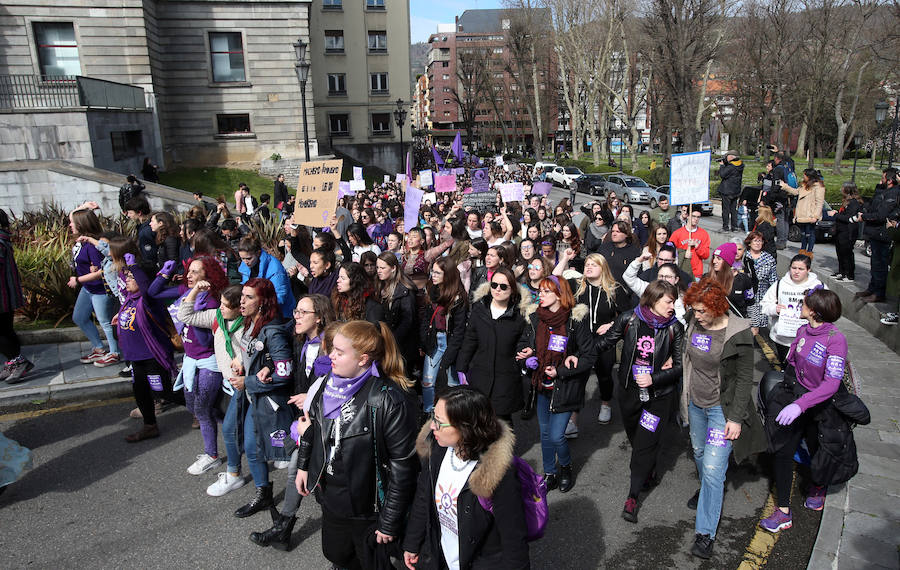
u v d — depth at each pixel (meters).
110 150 21.61
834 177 37.56
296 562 4.30
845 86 39.78
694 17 28.94
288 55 31.39
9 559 4.32
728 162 18.55
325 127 45.34
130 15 25.98
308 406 3.55
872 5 28.97
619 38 49.84
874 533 4.36
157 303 5.92
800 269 6.09
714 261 6.76
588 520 4.80
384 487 3.30
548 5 52.34
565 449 5.12
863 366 7.72
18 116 18.70
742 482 5.39
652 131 67.38
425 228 9.81
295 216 9.10
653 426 4.62
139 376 5.95
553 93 78.81
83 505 4.99
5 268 7.03
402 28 45.16
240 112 31.34
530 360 5.00
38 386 7.10
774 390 4.83
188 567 4.25
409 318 5.96
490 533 2.85
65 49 25.64
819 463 4.55
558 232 8.41
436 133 131.12
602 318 6.06
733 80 52.09
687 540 4.54
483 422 2.72
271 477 5.52
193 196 18.73
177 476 5.45
